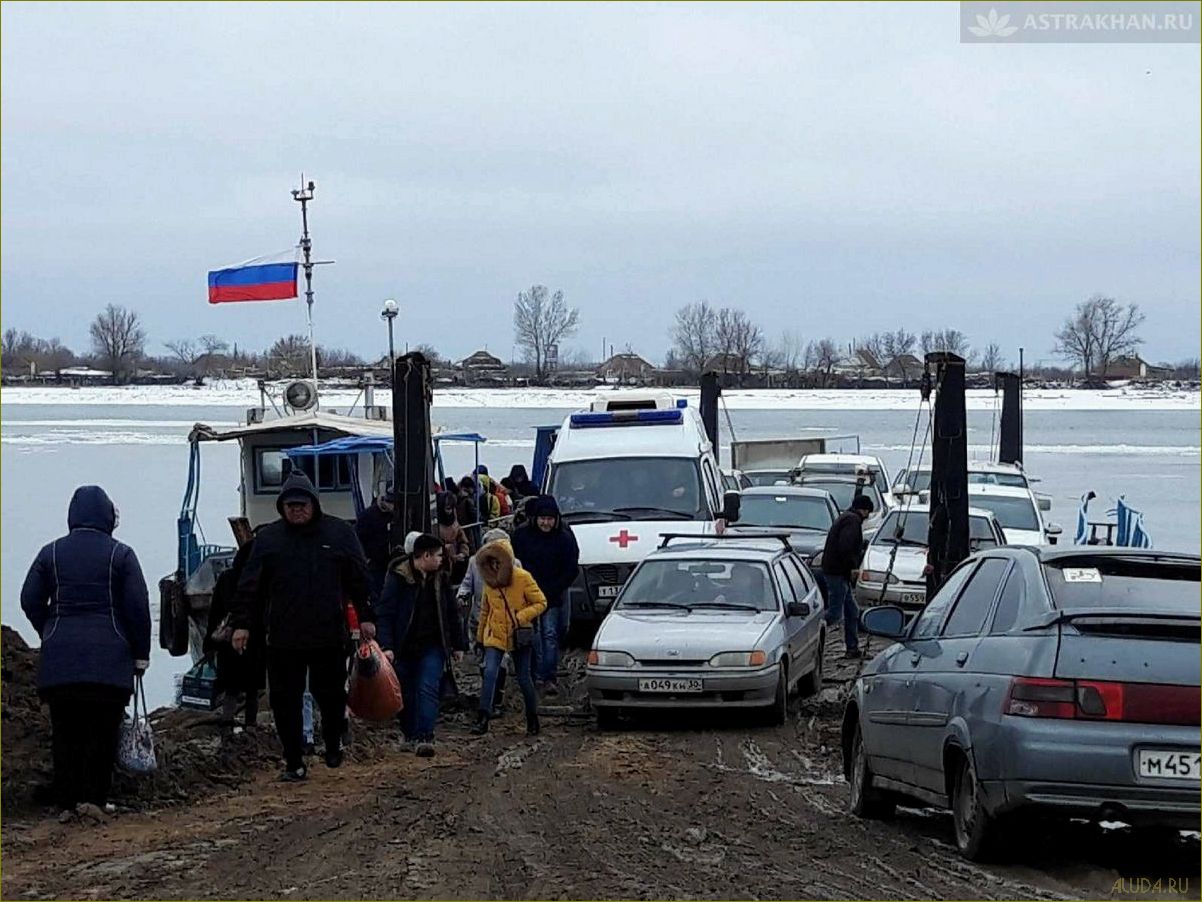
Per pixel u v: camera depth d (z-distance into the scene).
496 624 13.30
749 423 75.62
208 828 9.01
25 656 11.42
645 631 13.80
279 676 10.48
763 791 10.41
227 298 24.72
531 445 55.16
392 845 8.48
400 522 15.36
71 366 102.12
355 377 67.94
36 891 7.39
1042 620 7.33
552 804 9.83
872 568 21.41
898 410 85.81
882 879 7.51
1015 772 7.01
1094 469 50.38
